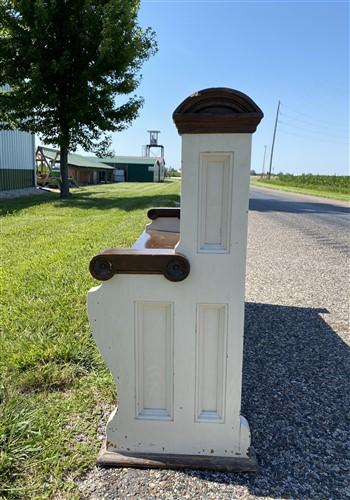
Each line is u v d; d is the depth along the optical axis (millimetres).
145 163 46969
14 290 3281
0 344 2340
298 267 4980
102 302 1474
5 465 1433
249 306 3426
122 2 12367
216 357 1494
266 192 26781
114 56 12359
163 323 1482
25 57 12125
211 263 1413
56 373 2047
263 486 1413
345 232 8211
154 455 1540
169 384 1519
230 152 1325
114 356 1510
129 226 6910
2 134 16047
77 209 10070
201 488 1398
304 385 2135
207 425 1532
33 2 11750
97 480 1423
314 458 1567
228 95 1275
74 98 12648
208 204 1376
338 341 2713
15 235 6055
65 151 14039
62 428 1670
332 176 36656
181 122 1305
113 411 1677
